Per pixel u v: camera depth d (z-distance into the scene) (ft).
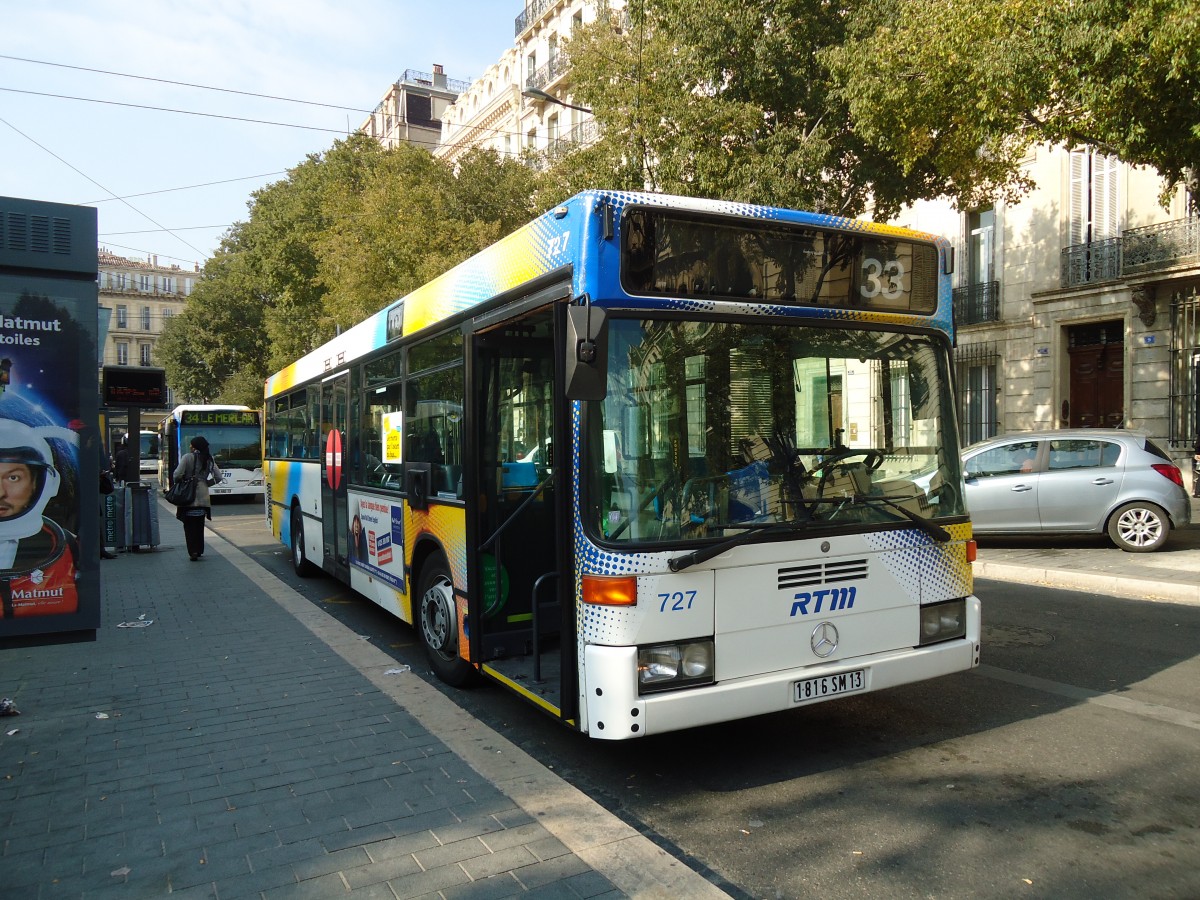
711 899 10.40
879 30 39.88
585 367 12.64
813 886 11.24
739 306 14.51
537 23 128.77
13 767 14.92
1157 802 13.41
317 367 33.99
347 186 93.04
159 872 11.20
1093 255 63.72
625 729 12.97
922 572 15.62
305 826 12.46
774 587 14.10
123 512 45.37
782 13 47.44
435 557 21.15
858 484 15.17
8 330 14.32
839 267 15.46
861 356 15.51
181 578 36.29
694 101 48.16
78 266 14.79
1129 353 60.90
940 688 19.60
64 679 20.45
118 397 46.88
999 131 34.63
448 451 19.93
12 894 10.71
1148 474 36.40
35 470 14.53
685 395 14.01
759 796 14.14
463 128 155.02
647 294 13.84
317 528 34.22
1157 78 28.35
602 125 54.60
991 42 31.78
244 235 132.46
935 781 14.47
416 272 72.84
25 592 14.46
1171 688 19.08
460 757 15.12
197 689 19.54
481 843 11.86
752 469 14.32
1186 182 34.45
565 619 14.25
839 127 49.49
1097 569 32.48
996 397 71.72
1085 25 28.48
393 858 11.46
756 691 13.74
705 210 14.32
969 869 11.55
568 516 14.28
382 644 25.71
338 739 16.12
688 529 13.69
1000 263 70.79
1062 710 17.83
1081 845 12.12
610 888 10.66
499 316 16.96
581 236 13.79
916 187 50.26
